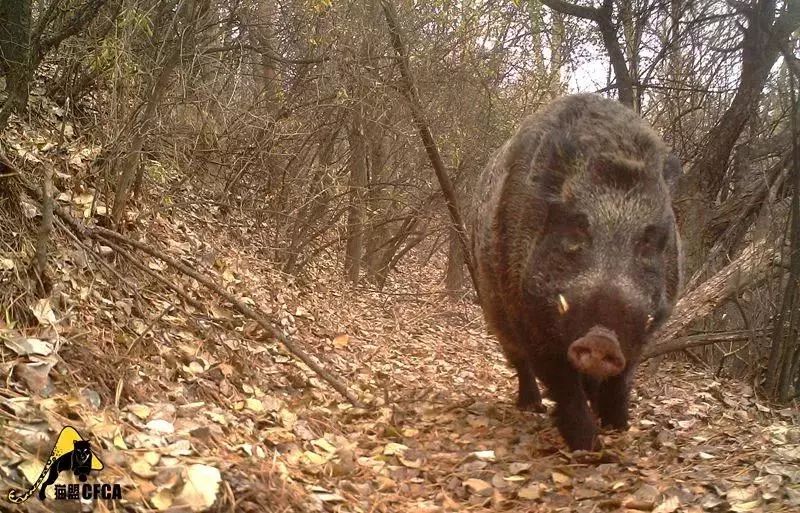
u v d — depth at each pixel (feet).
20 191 4.18
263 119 6.81
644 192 3.94
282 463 3.34
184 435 3.23
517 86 9.62
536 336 4.17
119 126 5.02
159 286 5.02
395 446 4.15
